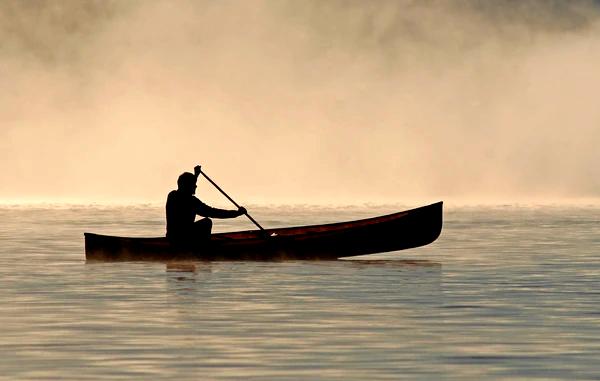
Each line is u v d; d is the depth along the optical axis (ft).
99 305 180.24
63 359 128.67
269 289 204.13
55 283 215.51
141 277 226.58
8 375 119.14
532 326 154.92
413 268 249.14
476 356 130.52
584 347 136.46
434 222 269.03
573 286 209.77
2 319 162.71
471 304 180.96
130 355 131.34
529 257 282.97
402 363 126.21
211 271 239.91
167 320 161.48
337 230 267.59
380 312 170.71
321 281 219.00
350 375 119.24
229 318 163.73
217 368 123.24
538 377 117.60
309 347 137.08
